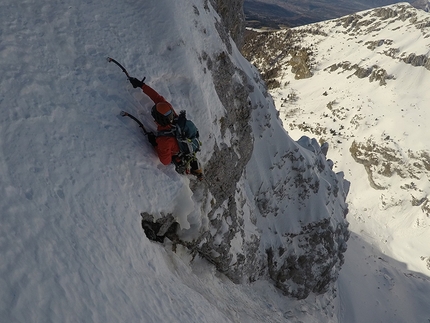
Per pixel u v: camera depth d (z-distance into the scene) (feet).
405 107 245.04
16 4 17.89
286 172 56.13
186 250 28.78
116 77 20.39
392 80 271.08
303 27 392.47
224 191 33.94
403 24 334.85
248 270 45.98
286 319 48.67
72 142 16.30
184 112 20.39
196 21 28.14
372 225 182.19
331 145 238.07
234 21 57.72
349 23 369.50
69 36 19.30
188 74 25.03
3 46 15.99
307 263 58.13
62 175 14.83
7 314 9.36
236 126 39.42
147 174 19.51
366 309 94.22
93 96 18.81
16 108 14.84
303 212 58.85
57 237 12.71
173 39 24.44
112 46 21.09
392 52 296.10
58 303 10.86
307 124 261.85
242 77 48.14
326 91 293.43
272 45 392.06
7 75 15.38
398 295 109.09
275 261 53.93
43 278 11.07
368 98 264.52
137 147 19.65
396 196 195.83
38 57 17.25
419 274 146.20
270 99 59.21
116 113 19.52
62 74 17.92
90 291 12.30
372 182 210.38
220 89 33.17
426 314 107.24
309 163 59.16
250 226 46.78
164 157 19.74
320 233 59.77
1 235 10.97
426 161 199.72
